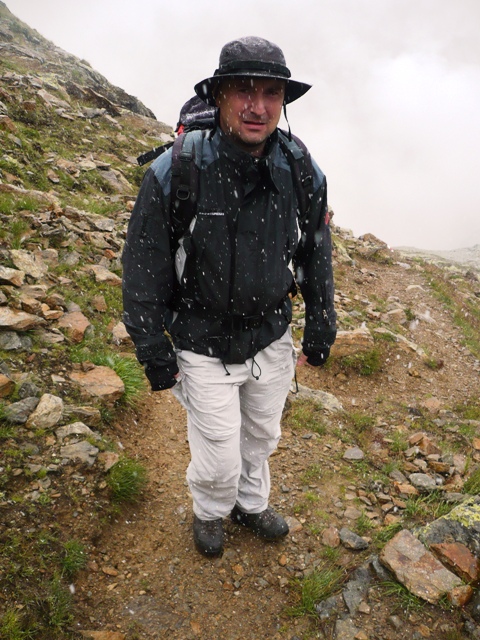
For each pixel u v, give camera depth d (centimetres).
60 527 307
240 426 286
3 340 436
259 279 244
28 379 405
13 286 516
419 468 452
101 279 626
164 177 231
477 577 300
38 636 253
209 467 277
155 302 249
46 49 2903
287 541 343
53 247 654
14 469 326
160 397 490
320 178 251
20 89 1401
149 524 345
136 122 1781
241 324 255
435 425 571
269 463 425
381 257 1440
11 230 630
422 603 290
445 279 1405
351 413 565
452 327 1018
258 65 218
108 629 272
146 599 292
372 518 375
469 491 416
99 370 454
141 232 238
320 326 293
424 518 379
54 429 367
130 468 362
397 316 965
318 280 279
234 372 266
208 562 321
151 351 251
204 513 311
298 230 253
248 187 231
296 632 283
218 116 236
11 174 887
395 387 682
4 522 293
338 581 311
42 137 1209
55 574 281
